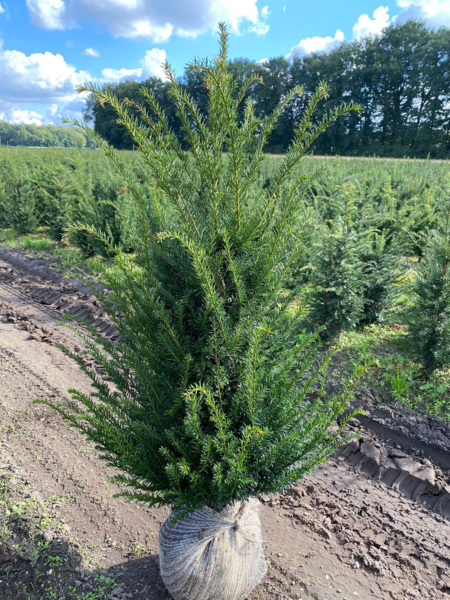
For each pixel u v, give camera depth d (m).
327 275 6.16
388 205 8.63
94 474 4.14
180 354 2.31
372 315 7.04
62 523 3.55
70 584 3.05
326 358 2.43
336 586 3.08
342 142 44.19
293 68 48.59
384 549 3.40
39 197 14.57
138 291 2.38
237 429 2.45
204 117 2.23
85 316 7.90
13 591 3.00
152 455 2.49
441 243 5.34
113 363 2.79
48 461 4.27
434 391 5.34
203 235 2.25
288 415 2.40
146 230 2.24
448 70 41.03
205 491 2.33
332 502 3.89
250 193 2.53
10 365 6.14
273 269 2.39
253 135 2.29
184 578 2.58
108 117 32.84
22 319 7.90
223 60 2.00
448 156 38.25
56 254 11.77
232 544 2.67
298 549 3.40
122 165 2.16
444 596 3.02
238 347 2.31
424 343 5.39
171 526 2.73
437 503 3.90
